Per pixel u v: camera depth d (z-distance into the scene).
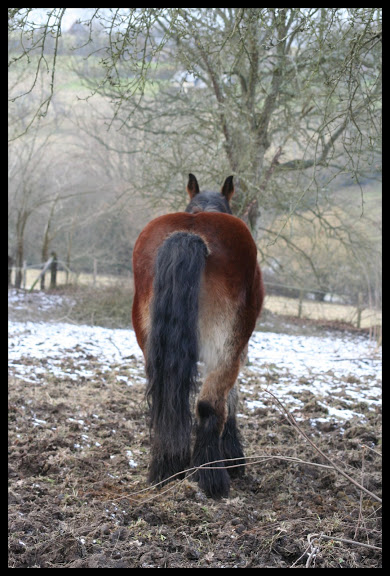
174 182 9.69
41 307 13.13
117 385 6.90
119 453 4.65
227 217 3.83
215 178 8.95
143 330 3.84
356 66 3.85
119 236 17.05
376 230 13.30
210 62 7.52
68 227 17.34
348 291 16.25
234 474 4.32
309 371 8.51
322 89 7.28
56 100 16.06
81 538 3.02
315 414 6.13
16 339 9.39
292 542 3.11
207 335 3.69
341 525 3.41
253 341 11.49
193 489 3.63
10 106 14.02
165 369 3.49
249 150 8.36
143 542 3.06
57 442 4.59
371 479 4.22
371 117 4.18
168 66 9.79
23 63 13.01
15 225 16.80
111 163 17.25
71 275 16.86
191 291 3.48
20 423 5.03
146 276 3.76
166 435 3.50
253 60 7.72
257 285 4.03
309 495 3.94
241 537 3.11
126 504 3.45
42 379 6.86
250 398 6.74
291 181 9.82
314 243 12.33
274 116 9.19
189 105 9.06
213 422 3.70
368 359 10.04
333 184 11.52
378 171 8.16
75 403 5.86
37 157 16.36
